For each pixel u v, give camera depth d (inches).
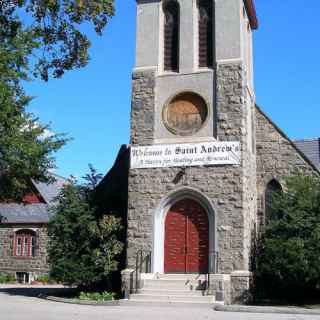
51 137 938.7
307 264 789.2
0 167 869.2
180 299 815.7
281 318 644.7
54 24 565.3
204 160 907.4
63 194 1005.2
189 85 950.4
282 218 861.8
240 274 840.9
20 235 1620.3
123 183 1062.4
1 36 568.1
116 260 960.9
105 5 559.8
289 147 1007.0
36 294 1028.5
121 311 715.4
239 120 904.9
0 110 665.6
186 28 975.6
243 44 970.1
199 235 904.3
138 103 966.4
